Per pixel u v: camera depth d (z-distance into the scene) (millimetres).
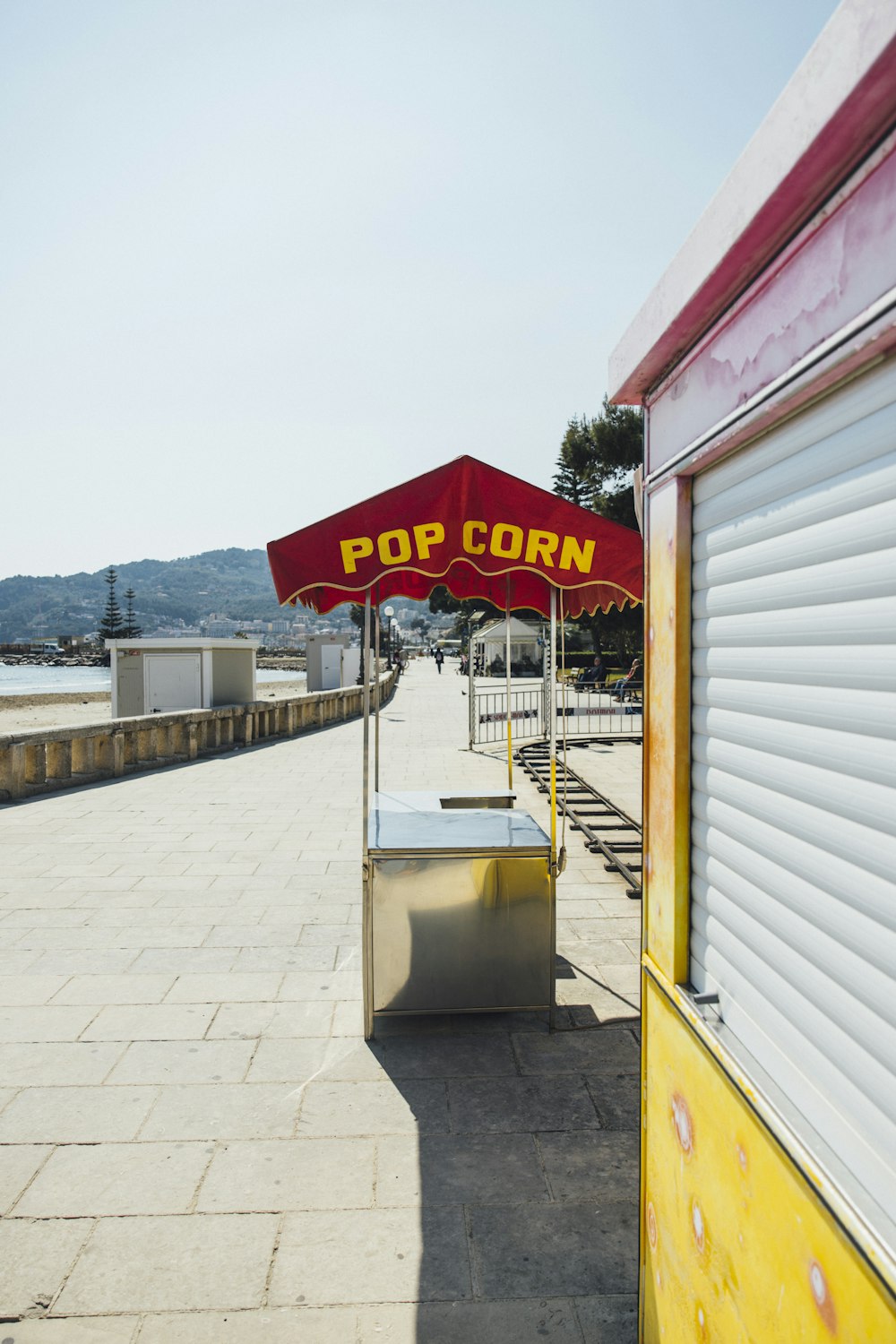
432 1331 2648
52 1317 2691
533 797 11461
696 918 2303
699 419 2141
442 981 4594
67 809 10289
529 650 44844
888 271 1317
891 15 1136
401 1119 3801
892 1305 1290
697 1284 2133
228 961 5578
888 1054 1415
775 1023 1836
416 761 14867
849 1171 1522
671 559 2369
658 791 2488
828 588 1625
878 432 1459
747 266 1791
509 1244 3035
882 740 1450
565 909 6723
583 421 34500
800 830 1729
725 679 2111
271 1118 3797
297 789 11734
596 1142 3641
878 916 1457
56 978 5305
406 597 6262
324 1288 2824
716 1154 2023
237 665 16656
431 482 4293
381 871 4547
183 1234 3066
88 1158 3504
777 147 1493
